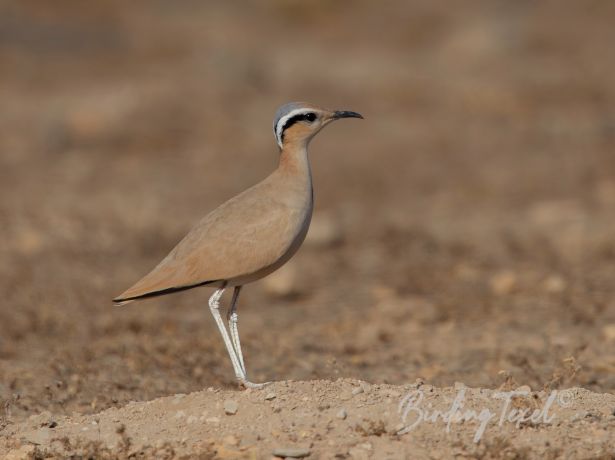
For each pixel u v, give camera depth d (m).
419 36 70.00
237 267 14.30
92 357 19.03
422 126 47.28
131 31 70.81
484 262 27.12
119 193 36.16
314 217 33.09
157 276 14.41
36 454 12.84
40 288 24.81
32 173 39.03
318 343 20.47
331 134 46.62
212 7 79.88
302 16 77.19
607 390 16.27
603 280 24.67
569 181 36.50
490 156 41.28
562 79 54.47
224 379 17.66
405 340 20.61
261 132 46.41
